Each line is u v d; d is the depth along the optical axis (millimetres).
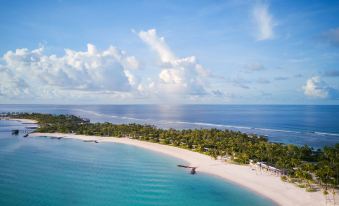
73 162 127688
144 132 195375
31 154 144000
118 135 195125
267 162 113062
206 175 104875
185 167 117000
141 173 109750
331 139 192625
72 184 96312
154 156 139125
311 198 76062
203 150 143125
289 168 100000
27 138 195125
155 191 89438
